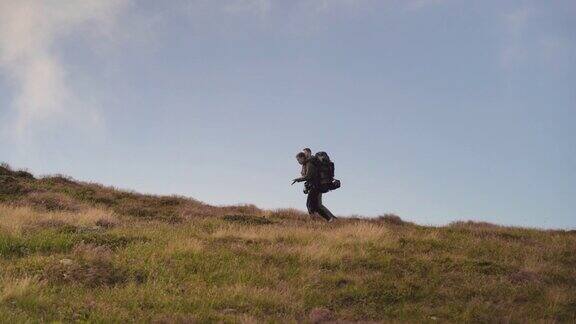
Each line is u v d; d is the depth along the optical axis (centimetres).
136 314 1068
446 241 1941
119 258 1422
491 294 1369
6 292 1079
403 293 1333
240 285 1271
